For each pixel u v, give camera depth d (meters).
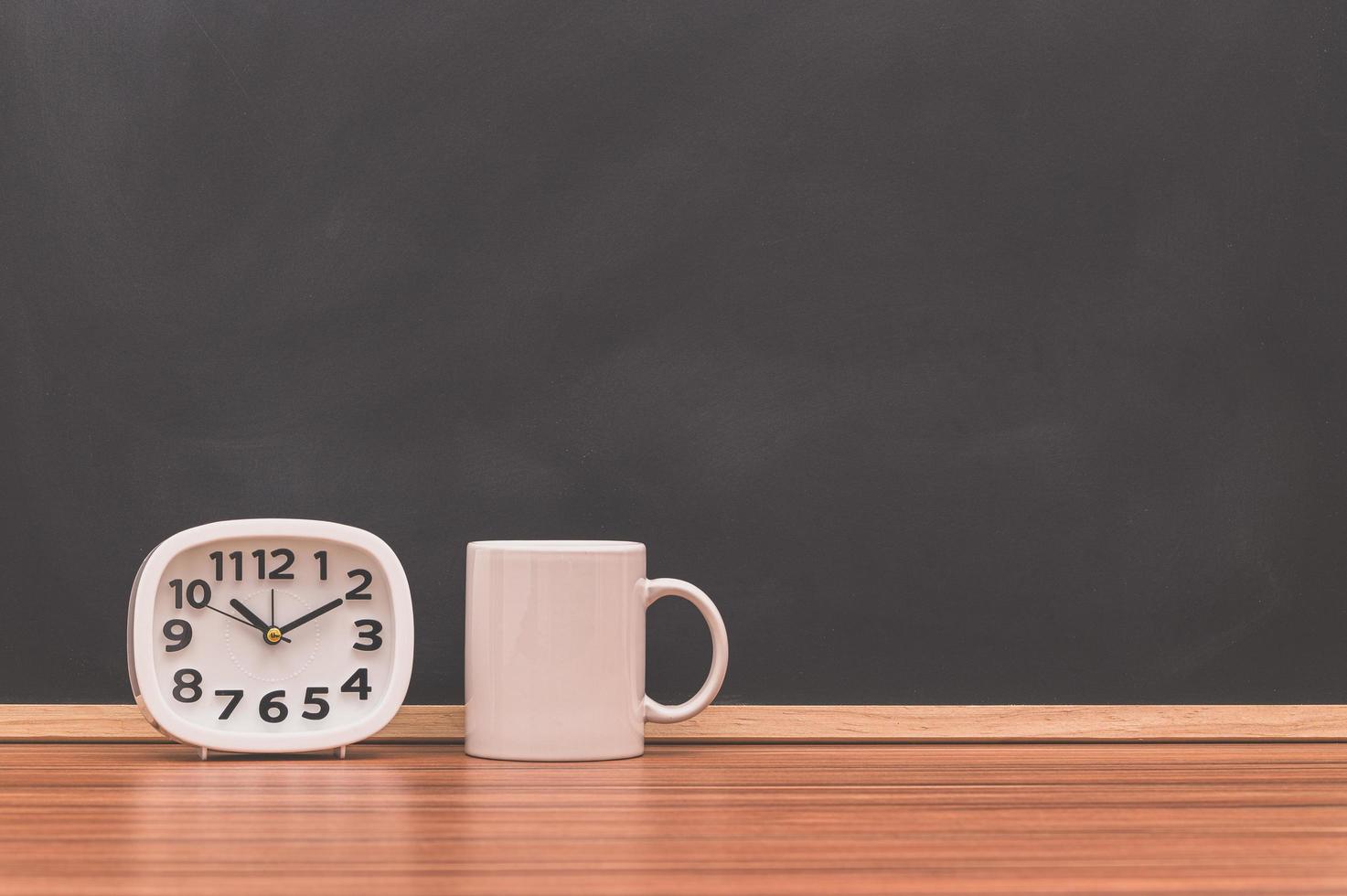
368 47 1.04
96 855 0.68
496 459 1.04
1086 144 1.07
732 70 1.05
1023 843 0.71
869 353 1.06
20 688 1.01
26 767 0.90
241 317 1.03
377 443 1.03
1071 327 1.06
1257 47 1.08
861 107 1.06
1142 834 0.73
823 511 1.05
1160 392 1.07
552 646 0.91
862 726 1.03
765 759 0.95
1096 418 1.06
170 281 1.02
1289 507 1.07
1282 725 1.04
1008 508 1.06
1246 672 1.06
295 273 1.03
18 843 0.70
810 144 1.06
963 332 1.06
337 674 0.92
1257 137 1.08
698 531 1.04
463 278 1.04
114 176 1.02
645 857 0.68
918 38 1.06
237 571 0.92
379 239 1.04
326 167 1.03
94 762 0.92
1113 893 0.62
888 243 1.06
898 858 0.68
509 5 1.04
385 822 0.75
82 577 1.01
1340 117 1.08
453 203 1.04
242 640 0.92
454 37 1.04
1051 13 1.07
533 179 1.04
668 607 1.03
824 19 1.06
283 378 1.03
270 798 0.80
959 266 1.06
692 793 0.83
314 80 1.03
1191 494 1.06
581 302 1.04
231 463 1.02
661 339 1.05
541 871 0.65
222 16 1.03
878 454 1.05
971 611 1.05
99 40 1.03
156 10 1.03
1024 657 1.05
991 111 1.06
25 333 1.02
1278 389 1.07
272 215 1.03
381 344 1.03
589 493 1.04
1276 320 1.07
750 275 1.05
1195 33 1.08
